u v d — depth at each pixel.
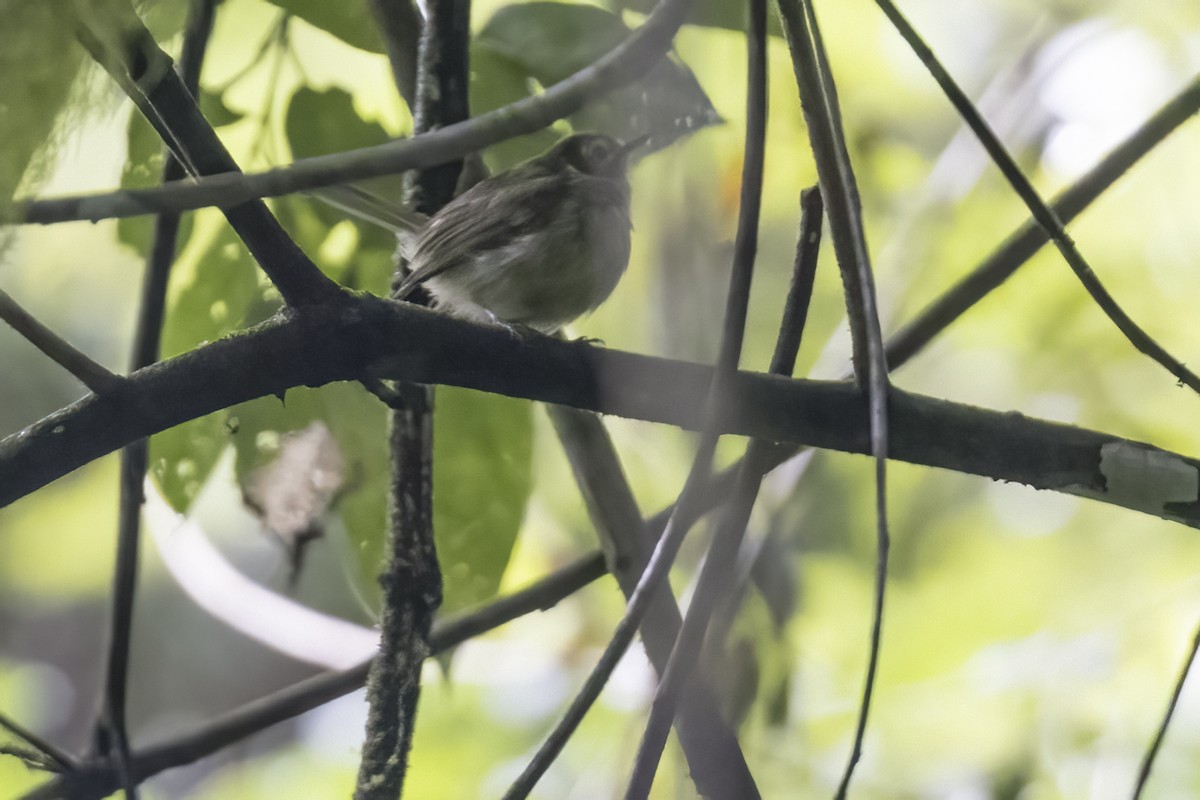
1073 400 5.08
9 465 4.77
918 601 5.05
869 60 5.13
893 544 5.06
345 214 4.92
